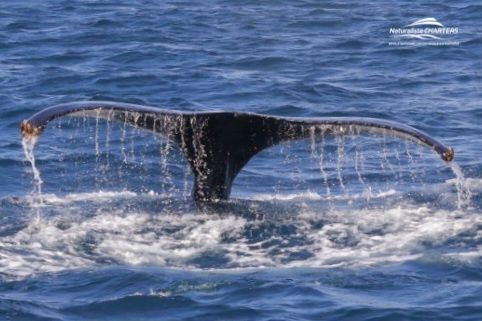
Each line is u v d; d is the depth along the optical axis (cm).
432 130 6938
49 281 3928
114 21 10738
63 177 5503
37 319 3681
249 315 3716
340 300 3816
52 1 12219
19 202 4716
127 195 4788
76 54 9150
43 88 7919
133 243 4150
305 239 4209
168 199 4556
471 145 6506
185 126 4331
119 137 6369
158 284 3897
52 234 4231
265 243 4162
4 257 4066
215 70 8562
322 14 11338
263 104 7556
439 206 4628
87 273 3975
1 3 12050
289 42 9844
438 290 3894
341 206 4625
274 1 12188
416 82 8300
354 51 9462
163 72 8431
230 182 4500
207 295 3841
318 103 7631
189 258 4059
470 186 4962
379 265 4066
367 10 11619
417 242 4225
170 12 11375
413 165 5853
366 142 6338
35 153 6034
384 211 4538
